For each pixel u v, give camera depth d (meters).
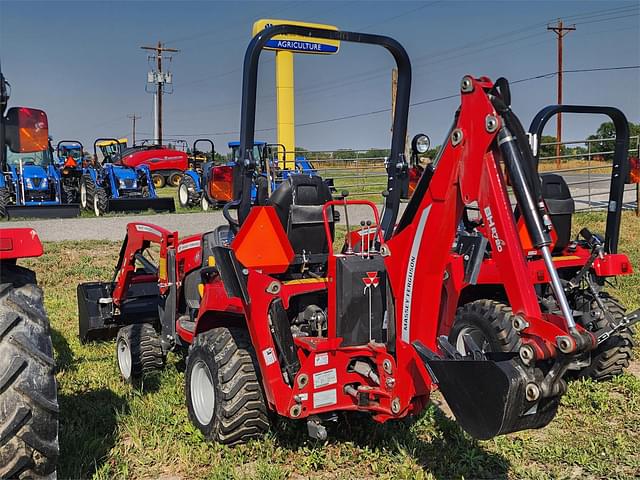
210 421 4.16
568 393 5.16
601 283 5.72
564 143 15.17
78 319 6.96
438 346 3.49
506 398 2.77
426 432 4.33
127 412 4.59
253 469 3.86
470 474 3.82
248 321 3.84
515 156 2.92
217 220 15.70
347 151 24.34
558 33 38.91
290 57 17.45
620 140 5.55
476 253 3.64
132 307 6.05
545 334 2.80
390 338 3.75
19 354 2.89
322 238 4.45
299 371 3.76
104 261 11.30
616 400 5.01
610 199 5.64
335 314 3.77
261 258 3.94
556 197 5.62
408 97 4.43
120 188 18.30
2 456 2.81
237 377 3.99
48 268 10.52
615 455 4.05
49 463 2.92
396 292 3.59
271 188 4.78
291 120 17.72
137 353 5.32
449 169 3.20
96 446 3.96
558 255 5.81
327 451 4.04
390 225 4.52
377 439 4.23
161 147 33.31
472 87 3.05
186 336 4.92
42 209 16.05
